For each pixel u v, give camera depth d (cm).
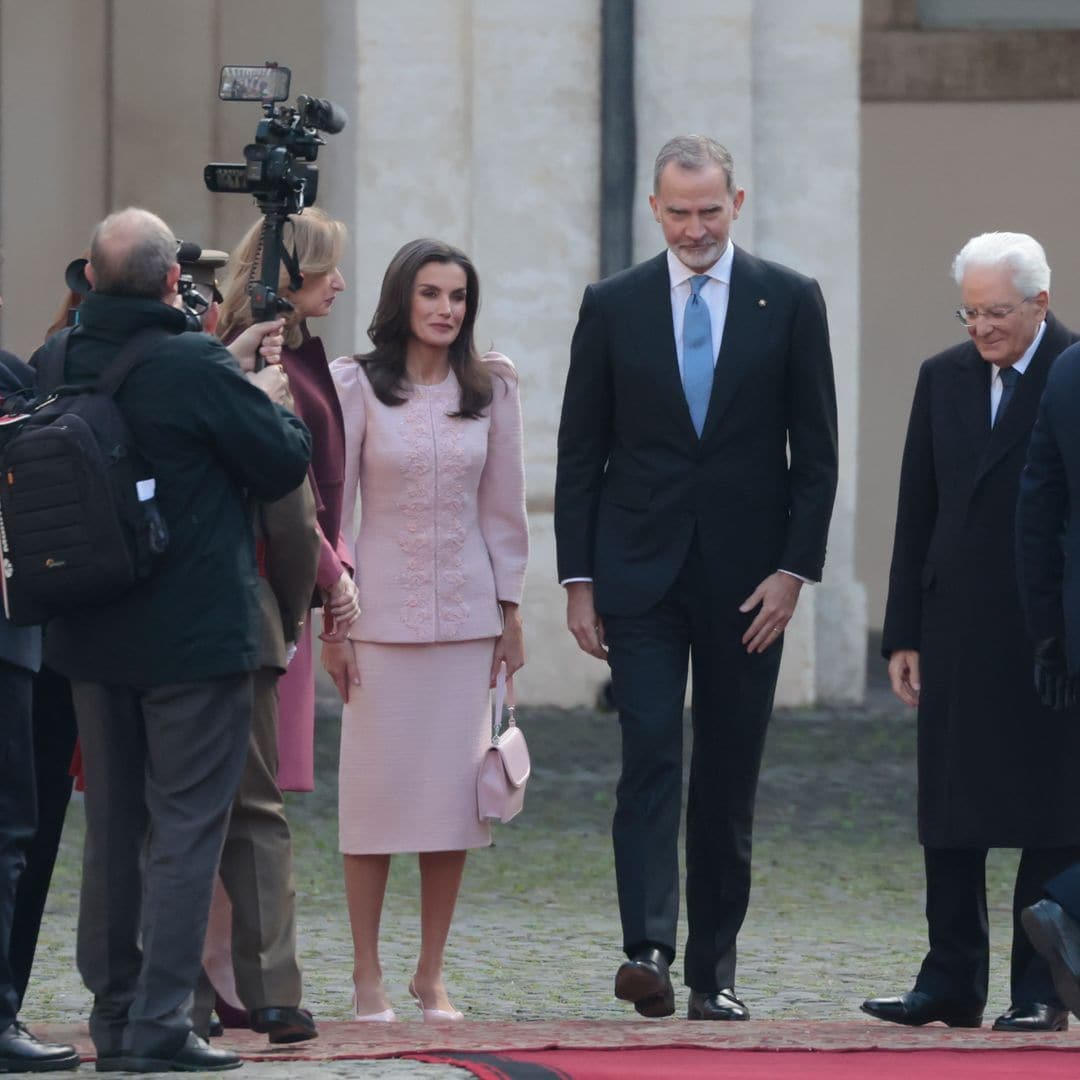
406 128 6006
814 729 5672
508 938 3145
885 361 7594
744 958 2995
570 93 6019
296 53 6525
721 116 6016
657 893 2252
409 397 2372
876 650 7362
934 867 2305
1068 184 7500
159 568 1819
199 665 1816
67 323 2150
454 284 2352
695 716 2345
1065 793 2250
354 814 2381
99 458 1786
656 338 2314
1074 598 2058
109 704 1850
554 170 6019
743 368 2300
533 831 4234
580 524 2362
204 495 1828
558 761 5103
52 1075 1833
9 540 1798
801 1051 1906
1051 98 7475
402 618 2366
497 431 2411
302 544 2006
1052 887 1941
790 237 6100
